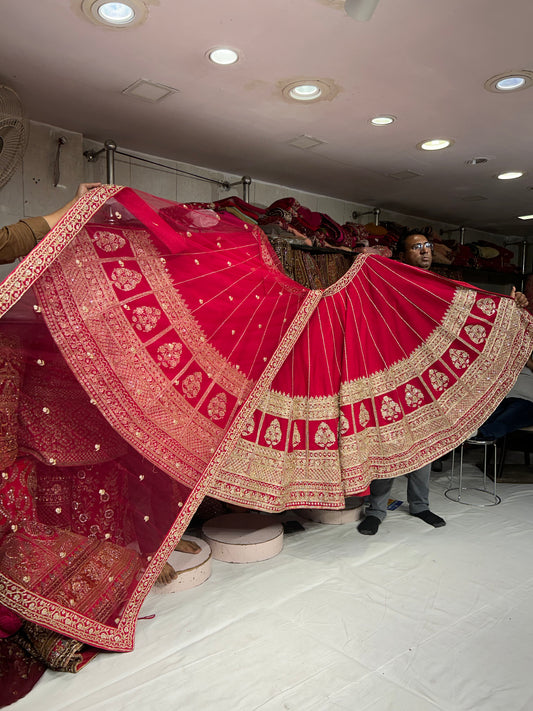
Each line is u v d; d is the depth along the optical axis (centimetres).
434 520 312
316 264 401
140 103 286
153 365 198
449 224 664
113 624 184
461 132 333
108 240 185
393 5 196
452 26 211
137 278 193
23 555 169
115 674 175
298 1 193
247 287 234
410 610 216
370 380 279
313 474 267
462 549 276
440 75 254
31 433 174
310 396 267
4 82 259
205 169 409
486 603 222
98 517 189
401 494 374
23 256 175
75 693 165
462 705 161
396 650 189
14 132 246
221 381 223
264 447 253
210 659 183
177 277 206
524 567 256
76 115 302
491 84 264
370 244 480
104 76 255
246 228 237
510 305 273
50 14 201
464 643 193
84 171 339
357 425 272
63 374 177
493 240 744
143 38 220
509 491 379
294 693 166
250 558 261
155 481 200
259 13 201
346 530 304
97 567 184
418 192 490
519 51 232
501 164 404
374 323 280
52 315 172
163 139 344
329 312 272
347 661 182
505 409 395
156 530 199
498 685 170
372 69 249
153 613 213
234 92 273
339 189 479
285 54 234
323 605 220
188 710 158
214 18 204
